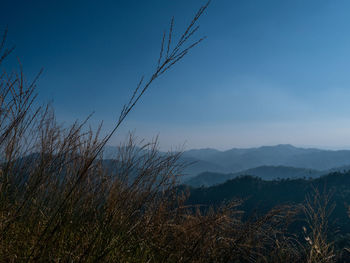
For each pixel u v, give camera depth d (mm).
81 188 1727
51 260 1472
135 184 1916
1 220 1528
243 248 2541
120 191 1934
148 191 2025
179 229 2479
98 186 1895
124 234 1897
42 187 1725
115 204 1814
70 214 1700
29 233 1636
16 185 1736
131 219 2006
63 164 1680
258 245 2574
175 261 2414
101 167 1964
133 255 2154
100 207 1889
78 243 1580
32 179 1690
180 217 2629
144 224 2135
